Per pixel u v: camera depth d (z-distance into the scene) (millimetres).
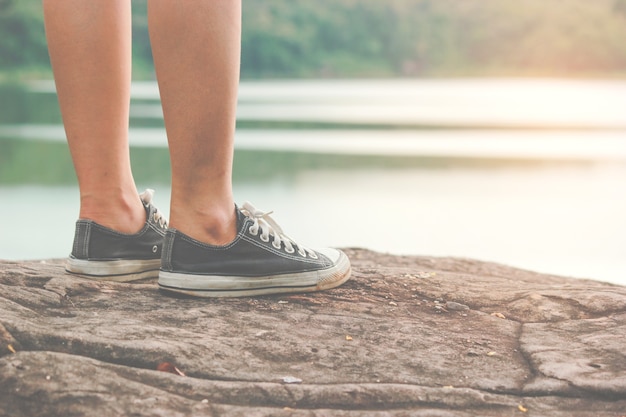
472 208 10250
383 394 1291
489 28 92312
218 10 1549
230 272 1713
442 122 25969
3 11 64000
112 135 1750
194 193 1682
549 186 12531
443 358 1463
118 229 1784
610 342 1536
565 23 91875
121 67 1722
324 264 1830
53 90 46875
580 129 24172
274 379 1333
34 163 14227
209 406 1221
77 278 1761
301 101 39500
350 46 89812
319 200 10359
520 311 1785
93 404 1193
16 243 6961
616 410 1284
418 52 91625
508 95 50531
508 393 1339
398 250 7398
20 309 1521
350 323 1615
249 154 16047
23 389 1214
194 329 1514
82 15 1671
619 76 92438
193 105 1587
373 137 20125
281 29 88000
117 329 1460
